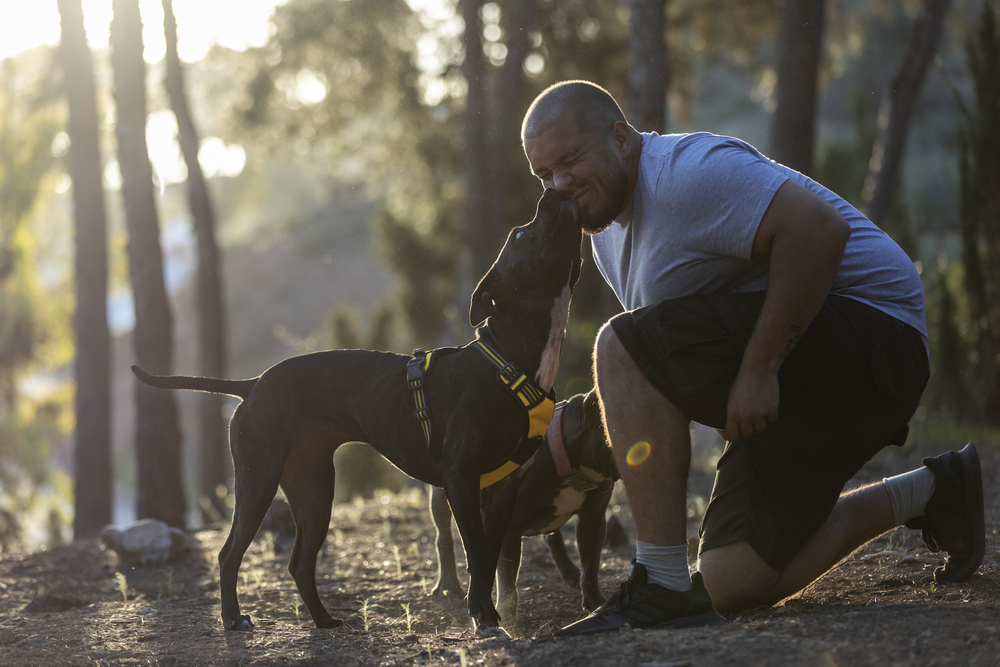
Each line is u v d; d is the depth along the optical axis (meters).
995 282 8.67
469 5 12.44
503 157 12.38
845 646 2.22
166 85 11.67
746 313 2.74
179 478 8.64
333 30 15.67
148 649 3.23
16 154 16.03
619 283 3.28
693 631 2.54
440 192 17.11
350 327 15.13
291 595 4.30
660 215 2.88
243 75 16.62
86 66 10.13
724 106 34.75
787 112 8.29
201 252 11.84
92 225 10.09
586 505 3.66
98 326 10.05
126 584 4.98
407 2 15.70
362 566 4.92
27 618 4.09
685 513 2.79
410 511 6.46
